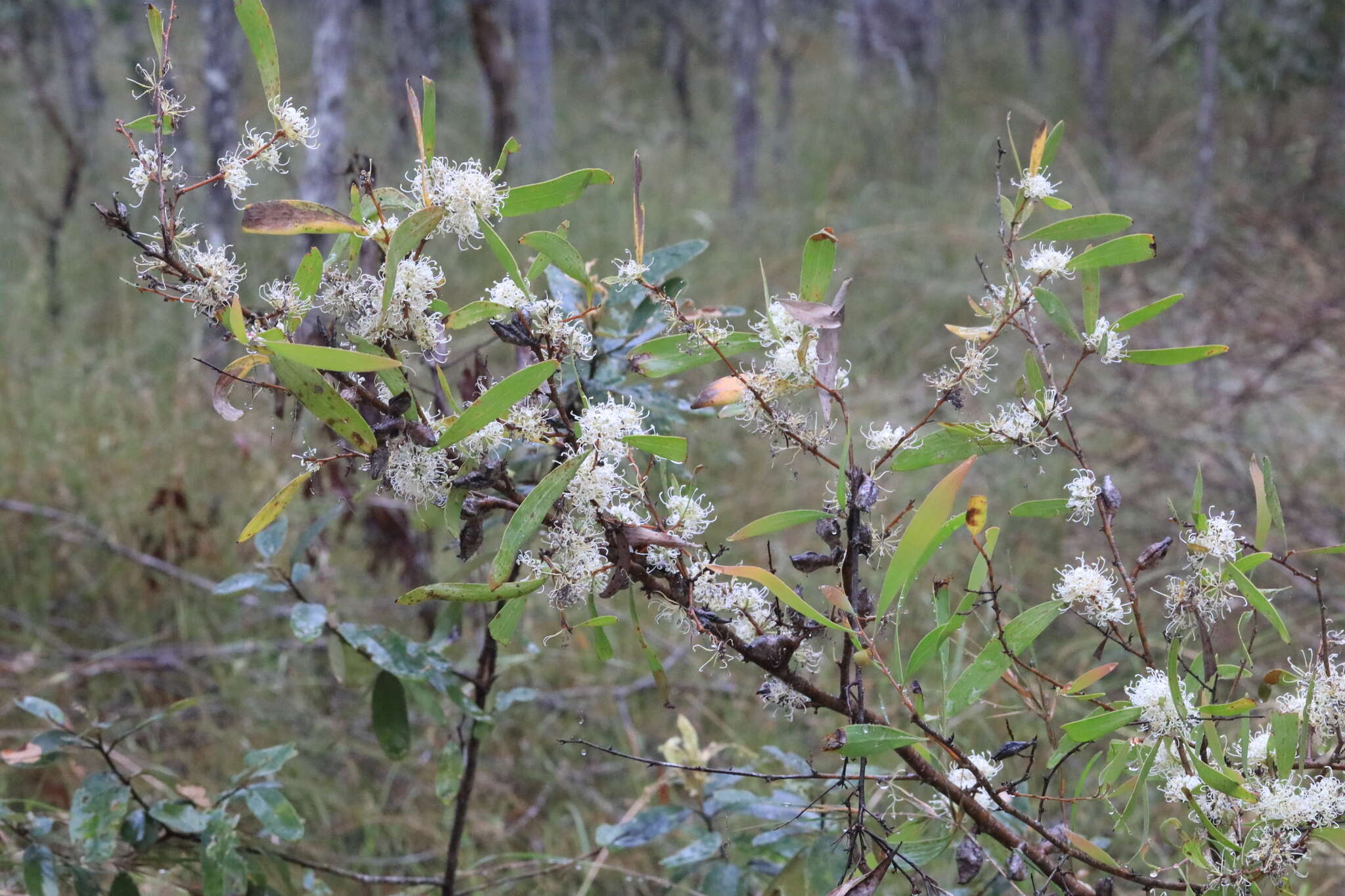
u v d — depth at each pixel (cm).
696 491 126
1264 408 496
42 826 187
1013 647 117
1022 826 156
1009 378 510
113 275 588
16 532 375
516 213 116
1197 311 533
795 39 1383
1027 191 122
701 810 188
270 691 324
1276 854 112
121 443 411
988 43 1443
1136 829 247
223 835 172
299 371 103
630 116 1092
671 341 127
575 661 347
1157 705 115
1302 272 537
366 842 278
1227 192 709
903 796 140
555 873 258
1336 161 712
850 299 657
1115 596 118
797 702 120
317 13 426
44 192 682
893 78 1256
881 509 415
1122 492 438
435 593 105
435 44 1162
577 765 316
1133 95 1145
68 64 795
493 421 113
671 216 774
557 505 113
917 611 344
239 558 377
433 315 113
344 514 291
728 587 120
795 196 897
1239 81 847
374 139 854
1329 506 390
